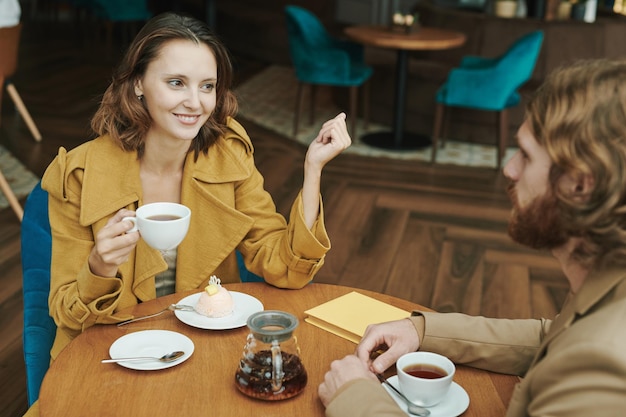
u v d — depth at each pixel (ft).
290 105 22.15
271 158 17.19
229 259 6.35
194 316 5.21
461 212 14.69
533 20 20.57
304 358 4.80
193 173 6.02
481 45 21.01
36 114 19.53
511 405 3.66
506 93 17.03
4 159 16.05
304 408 4.25
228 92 6.08
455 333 4.83
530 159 3.45
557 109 3.24
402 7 28.53
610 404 3.09
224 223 6.00
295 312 5.42
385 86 20.53
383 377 4.63
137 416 4.10
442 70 20.34
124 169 5.77
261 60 28.30
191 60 5.44
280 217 6.22
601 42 20.13
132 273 5.76
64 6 35.78
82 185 5.62
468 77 17.11
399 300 5.69
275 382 4.25
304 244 5.60
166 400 4.27
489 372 4.83
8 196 12.66
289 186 15.47
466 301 11.05
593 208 3.19
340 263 12.09
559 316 3.69
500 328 4.87
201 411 4.18
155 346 4.80
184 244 6.09
